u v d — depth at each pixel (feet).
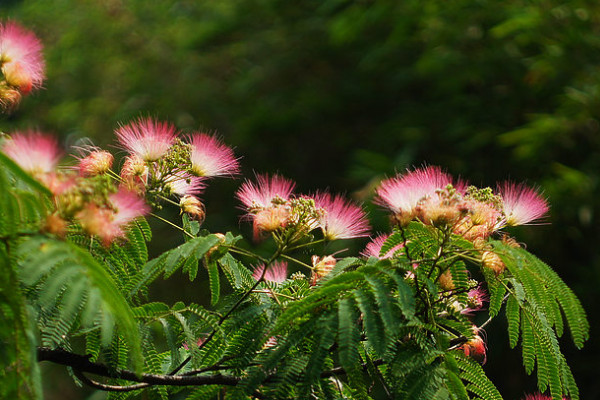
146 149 4.35
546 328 4.23
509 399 9.30
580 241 10.25
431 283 4.15
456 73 11.46
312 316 4.14
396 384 4.12
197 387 4.33
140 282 4.25
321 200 4.35
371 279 4.09
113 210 3.93
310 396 4.15
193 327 4.25
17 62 4.30
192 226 4.41
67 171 3.94
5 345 3.84
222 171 4.41
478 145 10.75
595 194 9.94
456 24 11.69
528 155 9.93
